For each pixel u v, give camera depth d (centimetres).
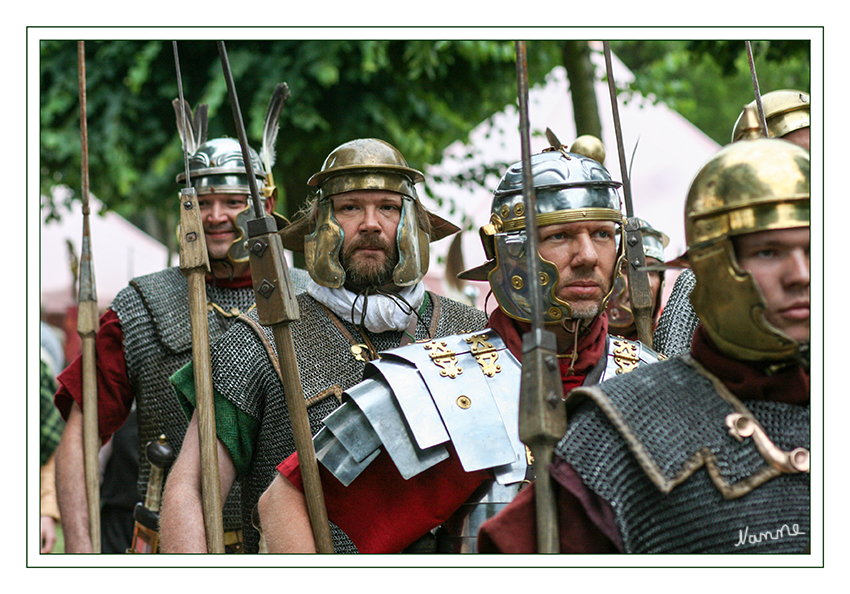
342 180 352
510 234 295
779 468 213
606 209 290
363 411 282
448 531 285
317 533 283
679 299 389
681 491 212
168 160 780
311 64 710
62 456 416
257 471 350
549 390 211
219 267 447
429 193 863
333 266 353
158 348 440
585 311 290
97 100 769
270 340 352
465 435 280
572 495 216
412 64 729
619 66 860
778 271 210
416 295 366
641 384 221
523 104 220
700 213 215
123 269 1102
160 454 417
